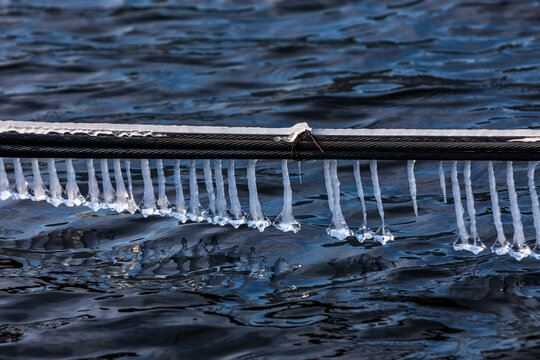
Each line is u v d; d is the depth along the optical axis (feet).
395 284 15.39
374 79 30.81
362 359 12.73
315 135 15.52
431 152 15.47
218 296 14.96
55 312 14.33
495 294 14.87
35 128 15.61
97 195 17.17
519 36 35.73
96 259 16.67
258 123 26.43
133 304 14.62
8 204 19.79
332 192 16.65
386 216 19.06
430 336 13.39
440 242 17.42
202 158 15.76
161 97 29.43
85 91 30.17
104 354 12.95
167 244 17.47
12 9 43.57
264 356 12.88
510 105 27.14
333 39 36.91
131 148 15.70
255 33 38.50
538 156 15.49
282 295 15.01
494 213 16.34
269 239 17.72
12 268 16.19
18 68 33.06
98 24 40.63
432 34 36.73
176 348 13.14
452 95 28.48
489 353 12.79
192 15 42.19
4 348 13.07
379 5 42.75
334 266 16.29
